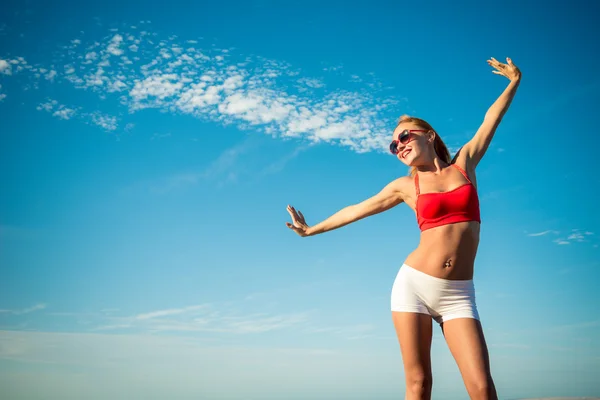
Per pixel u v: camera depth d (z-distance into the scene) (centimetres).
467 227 378
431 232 385
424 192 395
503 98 415
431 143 415
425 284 379
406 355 377
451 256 375
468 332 367
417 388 371
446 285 376
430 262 379
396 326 387
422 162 411
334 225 457
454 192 384
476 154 409
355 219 448
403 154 415
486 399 346
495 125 411
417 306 381
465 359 362
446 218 382
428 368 377
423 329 380
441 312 381
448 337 377
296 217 476
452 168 401
